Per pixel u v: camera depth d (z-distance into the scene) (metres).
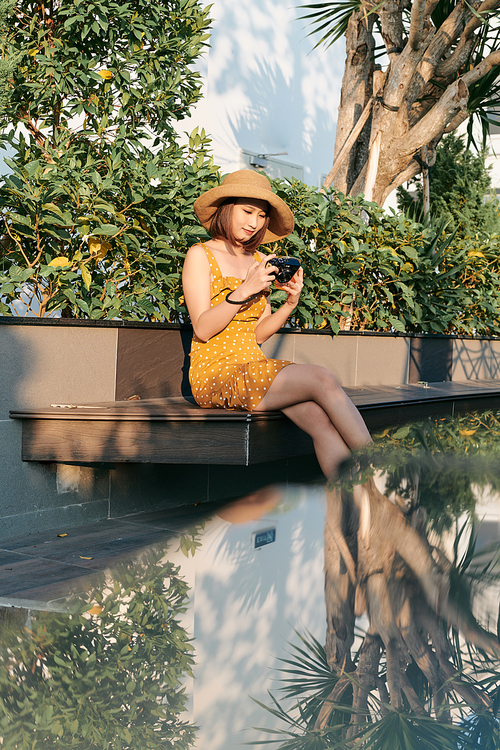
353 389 4.10
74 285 3.11
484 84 5.75
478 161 8.29
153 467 3.22
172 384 3.31
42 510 2.79
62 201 3.03
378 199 5.54
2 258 2.95
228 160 7.81
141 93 3.52
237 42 7.86
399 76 5.08
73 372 2.89
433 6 4.79
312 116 9.12
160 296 3.24
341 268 4.32
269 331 2.80
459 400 3.55
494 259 5.70
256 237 2.80
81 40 3.35
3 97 2.94
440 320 5.16
